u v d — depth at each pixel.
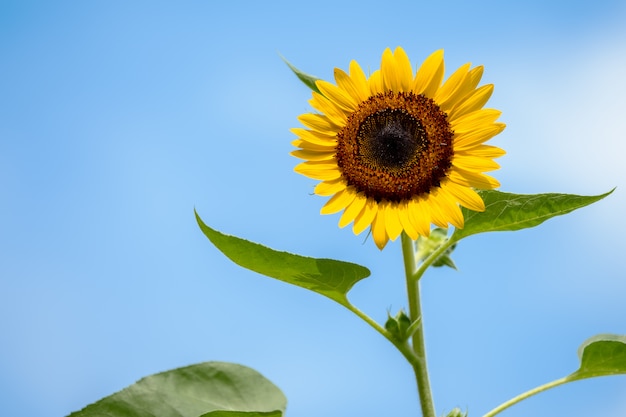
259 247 0.92
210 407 0.98
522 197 0.94
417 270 0.96
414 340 0.96
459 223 0.95
